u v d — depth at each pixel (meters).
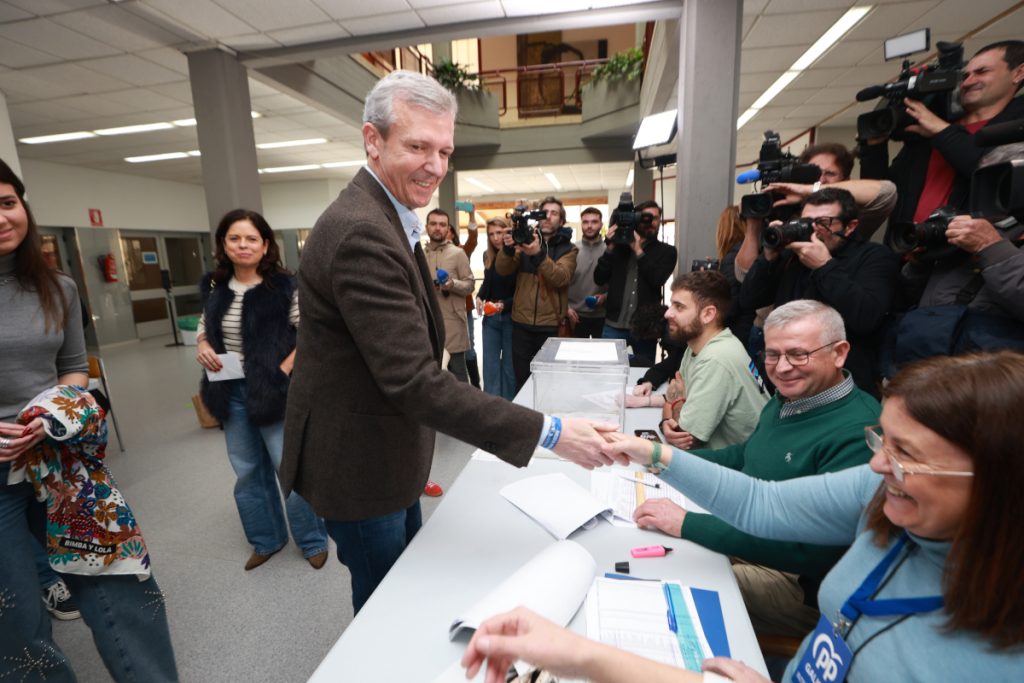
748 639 0.70
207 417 3.51
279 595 1.80
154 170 7.30
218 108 3.46
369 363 0.82
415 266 0.91
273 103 4.54
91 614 1.17
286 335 1.83
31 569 1.13
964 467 0.52
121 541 1.16
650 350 2.82
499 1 2.91
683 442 1.42
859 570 0.68
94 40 3.16
